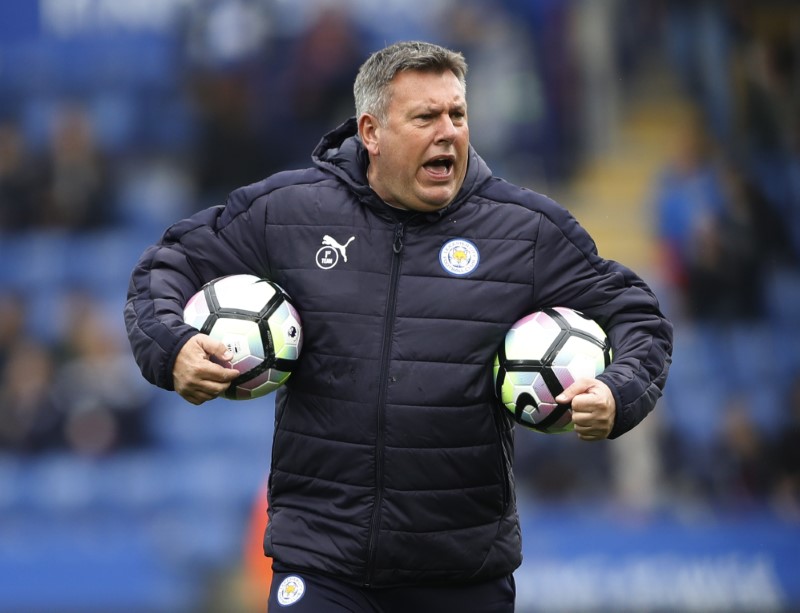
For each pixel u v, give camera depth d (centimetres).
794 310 4516
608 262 1313
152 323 1253
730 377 4338
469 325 1260
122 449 4000
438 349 1252
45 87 5128
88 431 3984
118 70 5106
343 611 1245
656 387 1249
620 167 4872
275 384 1277
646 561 3206
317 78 4800
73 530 3534
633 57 5019
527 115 4850
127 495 3912
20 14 5206
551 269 1286
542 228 1288
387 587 1255
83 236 4806
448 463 1246
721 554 3241
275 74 4838
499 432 1282
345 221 1295
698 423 4144
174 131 4994
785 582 3219
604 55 4981
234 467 4062
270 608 1276
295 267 1299
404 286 1267
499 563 1279
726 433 4041
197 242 1332
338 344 1264
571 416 1248
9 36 5209
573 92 4891
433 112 1243
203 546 3547
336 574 1249
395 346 1252
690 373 4341
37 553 3180
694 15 5056
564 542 3219
